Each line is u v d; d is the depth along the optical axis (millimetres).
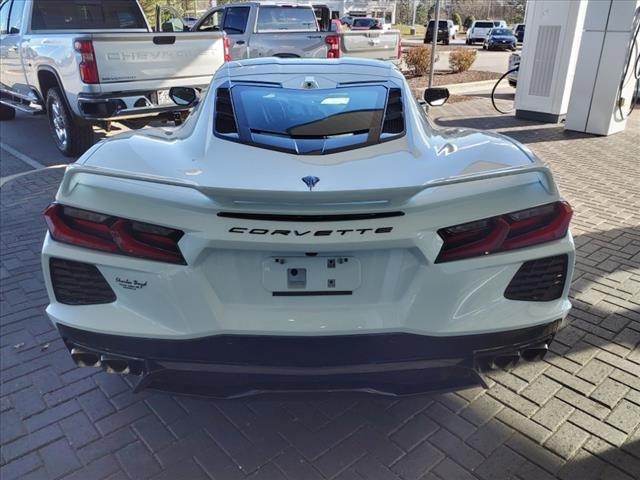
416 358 2158
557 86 9766
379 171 2254
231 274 2086
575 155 7707
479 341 2152
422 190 2014
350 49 10938
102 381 2969
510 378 2932
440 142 2656
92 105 6430
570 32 9359
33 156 7645
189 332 2096
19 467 2410
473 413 2689
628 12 8234
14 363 3125
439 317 2105
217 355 2127
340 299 2115
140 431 2609
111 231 2088
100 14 8383
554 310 2223
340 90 2980
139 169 2281
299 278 2092
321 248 1988
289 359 2117
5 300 3816
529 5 9789
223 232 1997
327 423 2652
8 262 4391
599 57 8664
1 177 6629
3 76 8766
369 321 2092
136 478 2350
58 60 6777
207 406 2773
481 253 2096
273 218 2000
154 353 2146
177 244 2051
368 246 2004
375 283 2105
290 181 2160
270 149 2428
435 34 11672
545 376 2943
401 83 3127
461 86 14148
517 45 35844
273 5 10820
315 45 10625
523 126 9812
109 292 2145
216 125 2660
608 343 3221
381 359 2145
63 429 2627
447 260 2074
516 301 2176
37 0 7688
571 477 2314
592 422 2613
